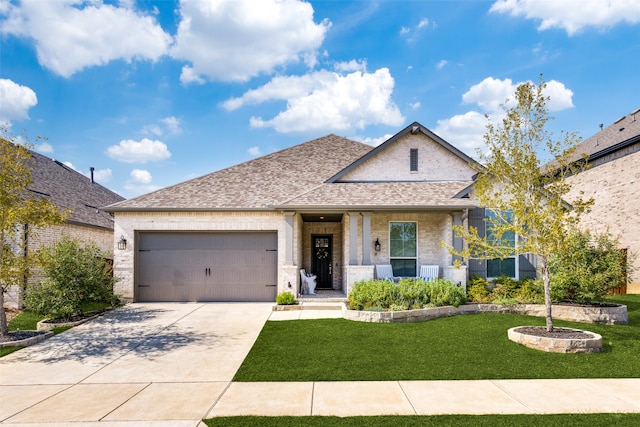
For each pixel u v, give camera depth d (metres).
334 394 5.89
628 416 5.07
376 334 9.45
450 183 16.25
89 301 12.18
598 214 20.05
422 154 16.77
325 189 15.65
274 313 12.57
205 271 15.06
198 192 16.11
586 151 21.39
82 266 11.78
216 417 5.11
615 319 11.09
